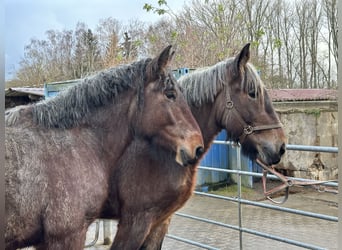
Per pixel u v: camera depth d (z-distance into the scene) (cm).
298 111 848
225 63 277
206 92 277
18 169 200
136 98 235
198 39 934
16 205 197
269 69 1279
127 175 236
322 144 840
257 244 492
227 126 275
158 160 238
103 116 234
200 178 793
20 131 212
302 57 1534
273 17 1522
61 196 205
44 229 203
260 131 268
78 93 230
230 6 977
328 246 485
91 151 225
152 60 231
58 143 216
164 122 226
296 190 816
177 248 467
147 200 240
